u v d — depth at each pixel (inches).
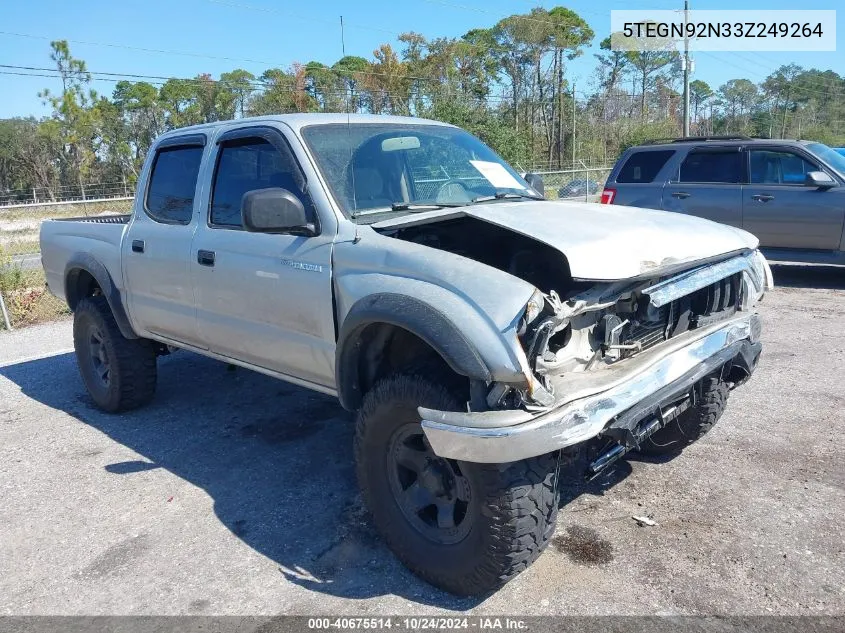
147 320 192.1
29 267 506.0
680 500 147.1
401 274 119.1
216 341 169.5
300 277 138.7
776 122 2888.8
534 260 131.1
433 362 117.6
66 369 273.0
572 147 2097.7
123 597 123.3
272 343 151.6
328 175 141.5
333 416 206.7
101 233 207.6
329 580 125.6
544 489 108.3
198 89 2176.4
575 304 108.5
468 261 113.3
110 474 173.9
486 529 108.0
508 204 144.5
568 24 2256.4
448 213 132.0
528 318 101.8
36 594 125.5
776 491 148.6
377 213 139.6
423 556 120.2
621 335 121.3
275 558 133.6
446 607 116.3
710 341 131.6
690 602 113.8
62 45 1804.9
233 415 211.5
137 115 2388.0
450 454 103.8
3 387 252.5
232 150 164.9
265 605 119.1
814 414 190.4
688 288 122.3
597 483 156.8
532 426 99.7
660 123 1878.7
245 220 127.0
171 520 149.9
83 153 1932.8
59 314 382.3
